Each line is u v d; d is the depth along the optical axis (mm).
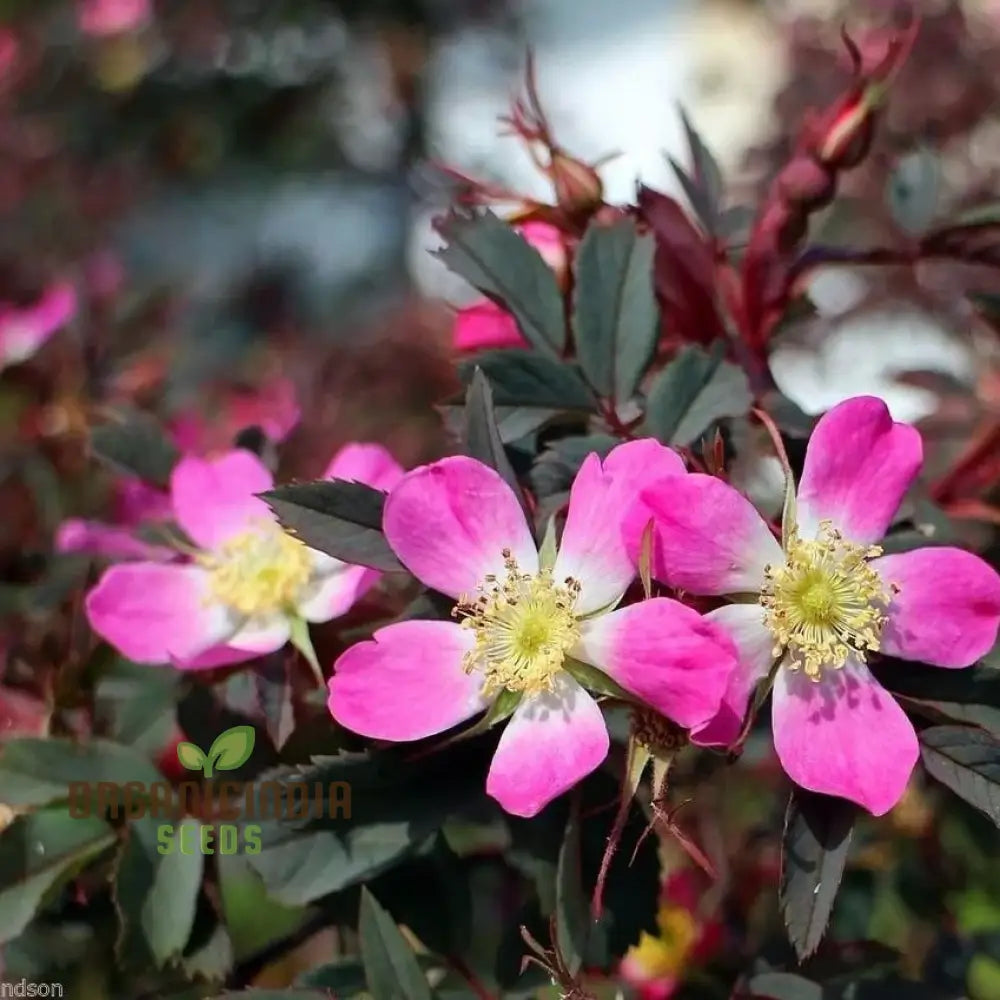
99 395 266
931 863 215
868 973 168
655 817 138
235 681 167
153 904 161
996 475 199
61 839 166
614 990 193
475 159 514
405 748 150
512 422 160
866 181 345
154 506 199
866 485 146
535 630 140
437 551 145
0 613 231
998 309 199
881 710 143
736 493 141
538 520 151
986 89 374
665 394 158
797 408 169
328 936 216
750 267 180
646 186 176
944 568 146
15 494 260
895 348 388
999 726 144
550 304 169
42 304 295
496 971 166
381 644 144
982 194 364
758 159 423
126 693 184
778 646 143
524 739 140
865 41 368
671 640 134
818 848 141
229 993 151
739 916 204
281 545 168
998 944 201
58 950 180
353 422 329
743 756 168
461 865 171
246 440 192
